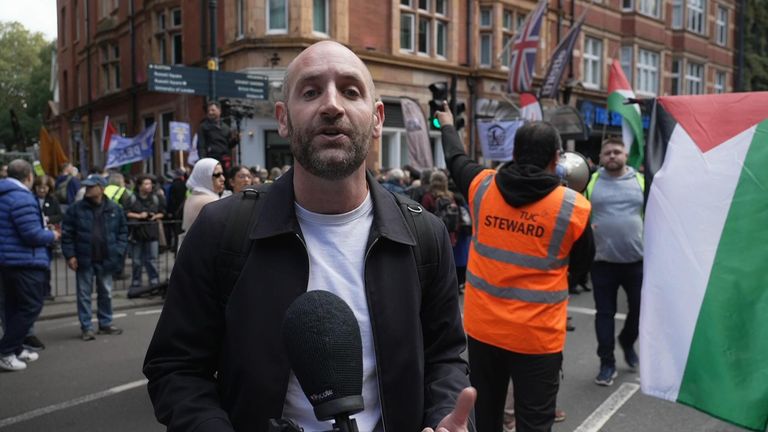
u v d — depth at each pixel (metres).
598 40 23.05
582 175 4.48
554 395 2.88
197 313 1.45
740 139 2.68
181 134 11.91
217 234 1.46
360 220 1.53
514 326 2.85
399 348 1.47
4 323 5.56
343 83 1.39
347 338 1.13
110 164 13.39
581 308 7.77
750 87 32.31
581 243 2.87
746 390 2.49
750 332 2.52
